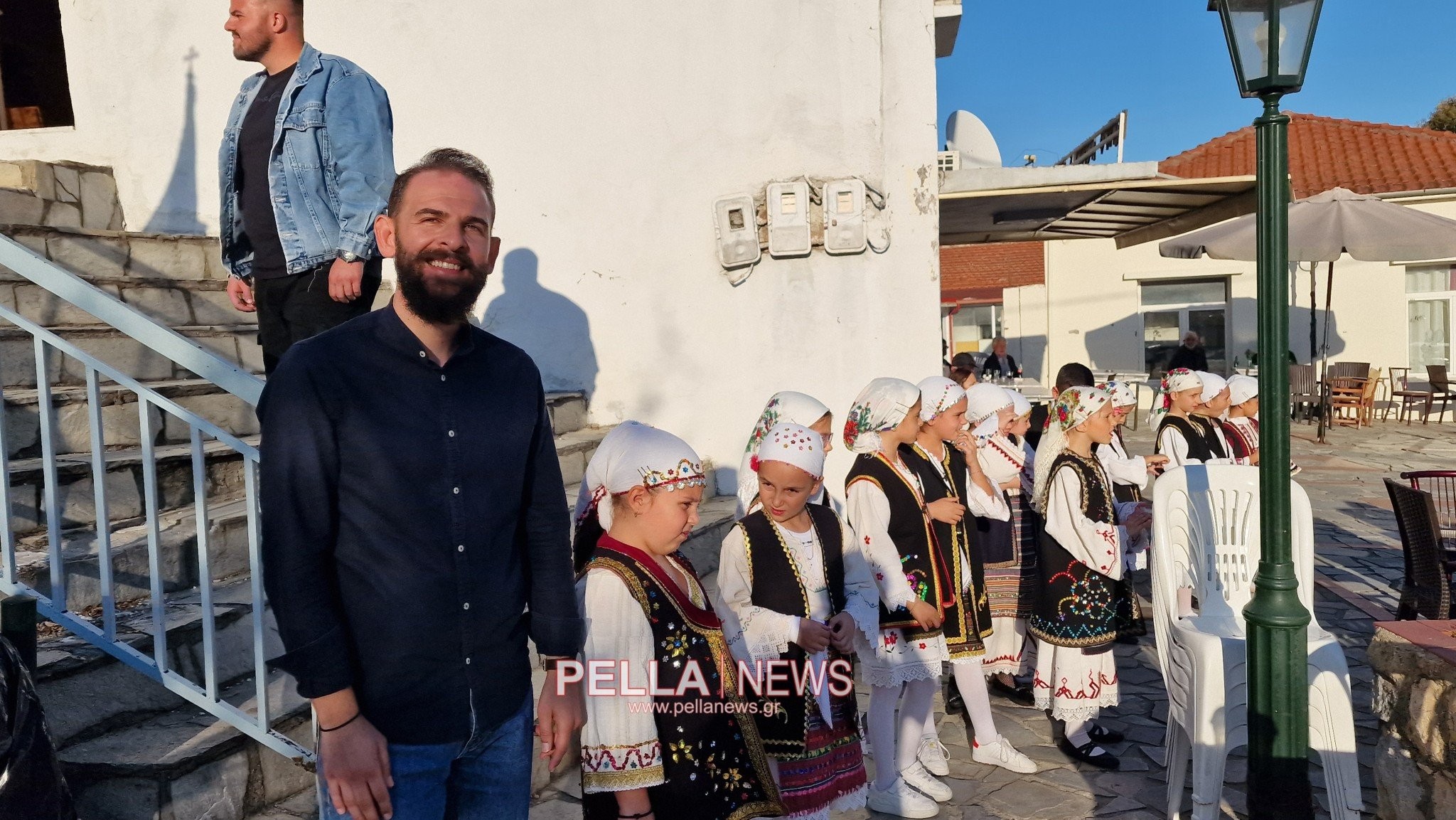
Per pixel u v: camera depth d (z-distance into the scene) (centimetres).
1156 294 1745
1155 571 375
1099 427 406
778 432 282
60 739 260
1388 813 305
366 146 315
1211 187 636
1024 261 1791
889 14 591
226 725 274
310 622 169
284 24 321
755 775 231
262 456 172
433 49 628
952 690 475
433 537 180
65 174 587
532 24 618
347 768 171
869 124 591
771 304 604
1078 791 387
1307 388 1603
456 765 197
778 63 593
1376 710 313
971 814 368
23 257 264
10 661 168
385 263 623
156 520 264
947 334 1783
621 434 231
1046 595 416
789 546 285
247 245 340
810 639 276
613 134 615
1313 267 1463
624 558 223
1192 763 359
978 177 646
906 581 359
